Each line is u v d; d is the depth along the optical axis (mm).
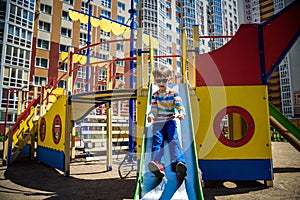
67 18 26359
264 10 37125
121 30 13336
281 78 34375
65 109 6375
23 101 10891
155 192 2883
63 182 5430
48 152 7598
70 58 6527
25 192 4598
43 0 25062
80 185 5129
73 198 4160
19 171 6855
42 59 24516
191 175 3137
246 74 4898
